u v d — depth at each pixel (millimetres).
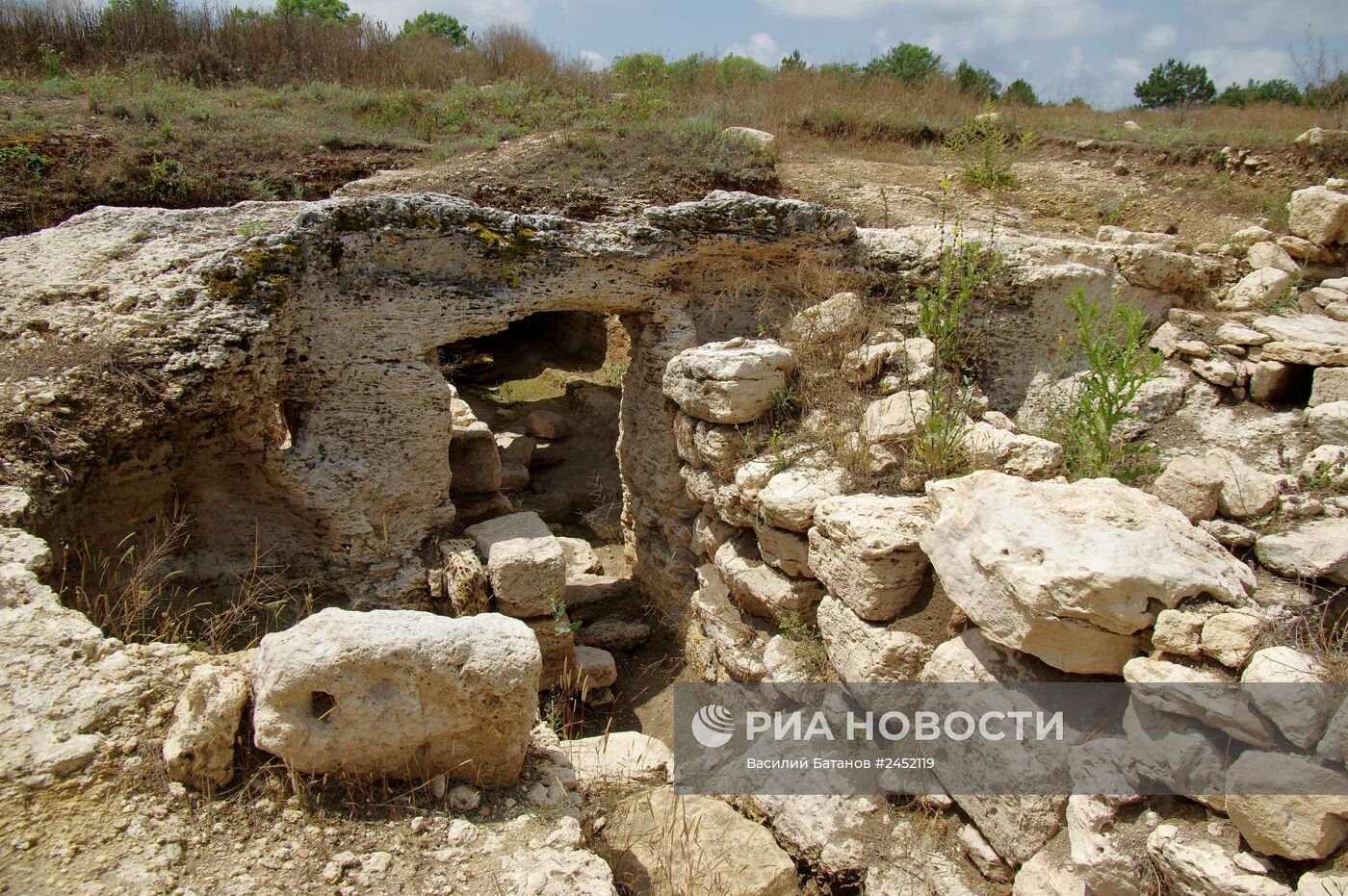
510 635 2963
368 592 5234
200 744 2705
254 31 12016
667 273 5855
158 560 4488
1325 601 3512
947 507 3701
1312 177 9117
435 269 5301
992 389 5977
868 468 4484
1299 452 4828
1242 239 7156
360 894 2566
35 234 5504
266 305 4719
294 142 9141
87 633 3027
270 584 5055
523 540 5223
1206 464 4219
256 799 2781
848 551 3967
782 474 4641
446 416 5375
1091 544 3021
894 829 3650
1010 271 5832
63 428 4035
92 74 10703
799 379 5348
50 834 2490
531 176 8602
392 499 5281
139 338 4477
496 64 12781
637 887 3414
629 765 4188
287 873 2586
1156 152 10273
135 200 8125
